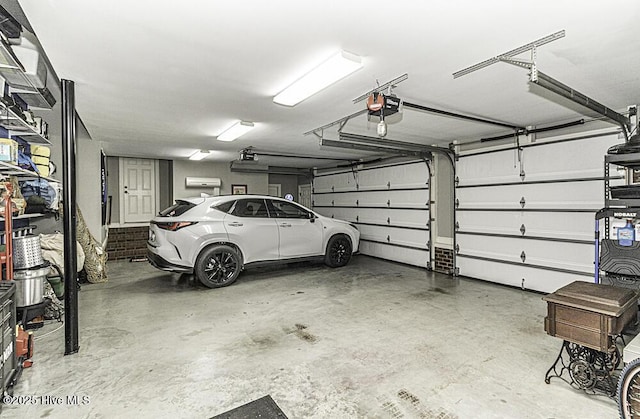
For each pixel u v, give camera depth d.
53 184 4.63
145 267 6.64
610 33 2.09
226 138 5.41
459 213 5.88
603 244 3.49
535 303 4.33
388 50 2.33
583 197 4.32
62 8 1.81
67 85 2.86
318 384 2.40
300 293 4.79
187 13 1.86
